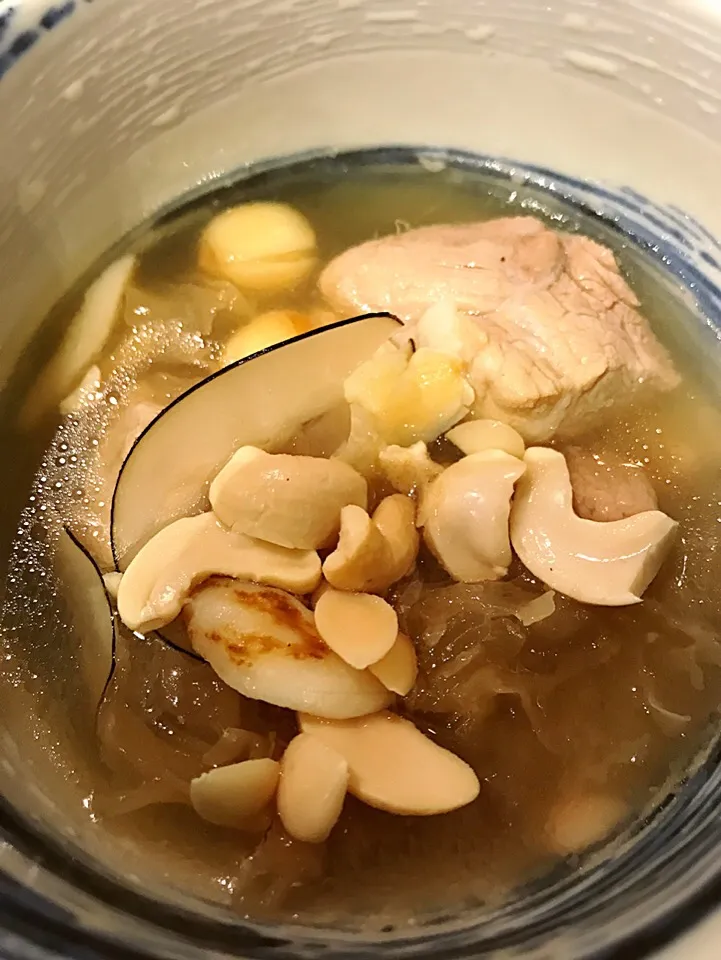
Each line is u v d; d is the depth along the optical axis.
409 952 0.09
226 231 0.16
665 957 0.07
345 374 0.13
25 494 0.13
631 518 0.12
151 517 0.12
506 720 0.11
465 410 0.13
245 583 0.11
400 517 0.11
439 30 0.16
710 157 0.15
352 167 0.17
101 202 0.15
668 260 0.16
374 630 0.10
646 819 0.10
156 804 0.10
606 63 0.15
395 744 0.10
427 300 0.14
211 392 0.12
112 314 0.15
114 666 0.11
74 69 0.14
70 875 0.09
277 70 0.16
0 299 0.14
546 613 0.11
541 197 0.17
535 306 0.14
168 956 0.08
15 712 0.11
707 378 0.15
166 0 0.14
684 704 0.11
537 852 0.10
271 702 0.10
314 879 0.10
